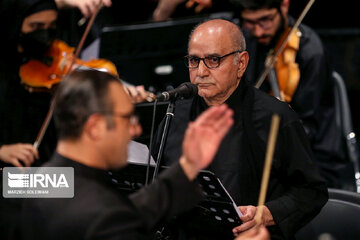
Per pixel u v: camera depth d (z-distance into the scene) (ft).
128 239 11.73
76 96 12.62
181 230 19.25
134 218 12.06
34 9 25.72
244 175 19.27
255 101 19.81
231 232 17.90
